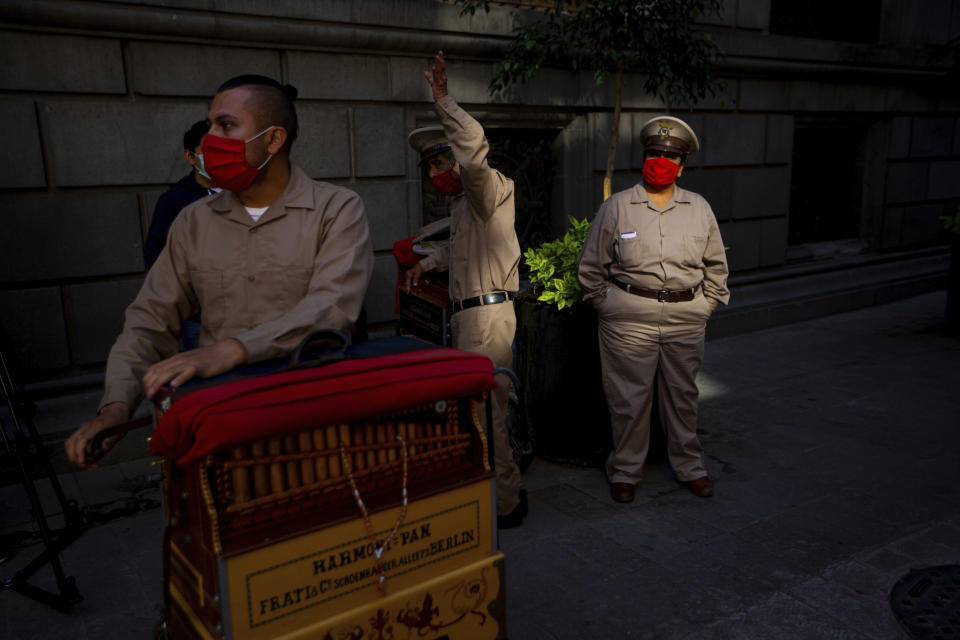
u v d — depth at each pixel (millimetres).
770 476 3908
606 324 3592
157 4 3971
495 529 1784
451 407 1744
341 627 1528
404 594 1620
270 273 1773
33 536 3238
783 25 7527
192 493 1473
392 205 5125
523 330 4086
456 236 3121
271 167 1763
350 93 4820
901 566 2977
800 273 7898
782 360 6234
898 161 8719
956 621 2580
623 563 3025
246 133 1673
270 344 1558
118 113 4043
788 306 7555
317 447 1523
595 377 3988
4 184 3783
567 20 5016
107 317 4195
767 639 2512
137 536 3299
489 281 3086
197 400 1321
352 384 1453
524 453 3979
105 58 3963
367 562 1562
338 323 1667
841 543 3180
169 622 1765
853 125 8391
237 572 1385
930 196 9234
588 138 6113
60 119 3889
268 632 1444
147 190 4215
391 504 1574
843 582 2863
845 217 8867
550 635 2541
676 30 4684
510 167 5980
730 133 7031
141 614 2699
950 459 4109
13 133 3768
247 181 1705
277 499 1479
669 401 3660
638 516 3457
